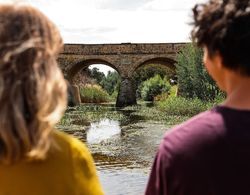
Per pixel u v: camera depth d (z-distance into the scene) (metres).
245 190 2.24
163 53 61.19
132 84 62.59
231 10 2.32
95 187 2.25
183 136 2.35
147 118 39.97
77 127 33.81
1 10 2.21
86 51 61.59
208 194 2.28
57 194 2.15
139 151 22.22
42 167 2.15
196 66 42.78
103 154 21.62
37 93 2.13
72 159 2.21
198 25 2.46
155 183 2.45
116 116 42.84
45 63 2.19
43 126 2.13
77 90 66.50
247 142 2.24
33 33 2.19
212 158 2.27
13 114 2.09
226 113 2.33
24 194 2.13
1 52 2.14
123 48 61.91
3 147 2.11
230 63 2.36
